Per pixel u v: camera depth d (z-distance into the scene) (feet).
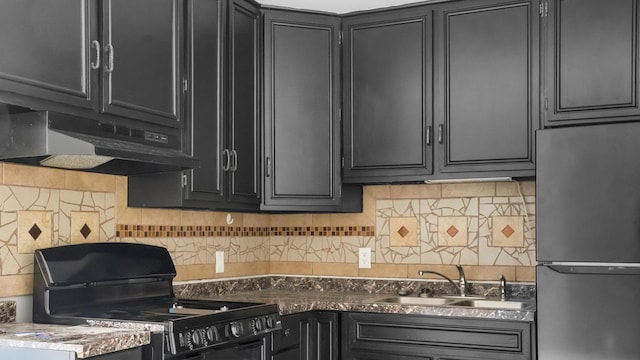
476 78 11.07
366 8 12.13
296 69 11.82
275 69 11.70
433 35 11.41
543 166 9.68
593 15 10.18
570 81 10.28
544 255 9.57
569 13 10.34
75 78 7.60
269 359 9.63
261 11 11.68
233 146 10.74
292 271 13.44
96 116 7.90
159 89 8.95
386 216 12.71
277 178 11.60
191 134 9.71
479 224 11.99
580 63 10.23
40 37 7.17
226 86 10.61
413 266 12.44
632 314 9.03
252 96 11.33
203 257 11.72
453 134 11.18
